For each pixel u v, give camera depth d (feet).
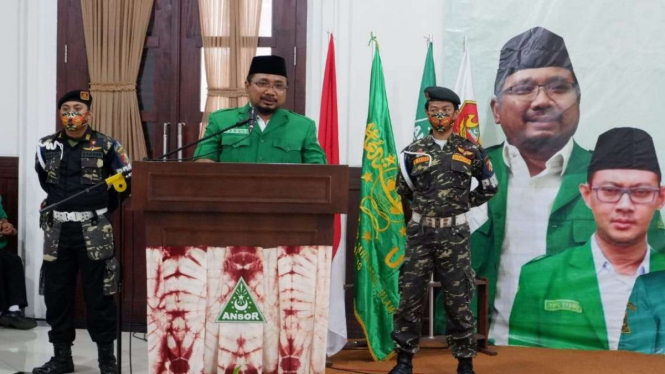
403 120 16.81
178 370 8.72
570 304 16.35
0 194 18.04
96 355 15.15
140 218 17.71
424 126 15.78
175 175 8.71
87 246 13.08
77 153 13.28
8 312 17.52
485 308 15.84
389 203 15.38
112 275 13.28
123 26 17.57
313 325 8.91
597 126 16.33
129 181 12.81
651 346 16.11
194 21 17.75
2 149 18.06
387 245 15.33
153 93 17.87
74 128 13.09
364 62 16.88
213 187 8.73
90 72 17.63
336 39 16.88
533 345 16.44
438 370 14.35
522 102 16.47
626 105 16.26
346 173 8.82
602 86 16.30
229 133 11.43
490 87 16.58
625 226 16.24
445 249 13.21
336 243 15.70
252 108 11.09
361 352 16.12
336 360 15.37
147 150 17.92
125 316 17.58
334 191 8.81
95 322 13.32
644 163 16.21
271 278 8.87
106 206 13.34
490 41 16.53
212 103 17.26
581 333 16.31
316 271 8.90
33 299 17.88
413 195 13.58
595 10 16.28
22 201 17.88
